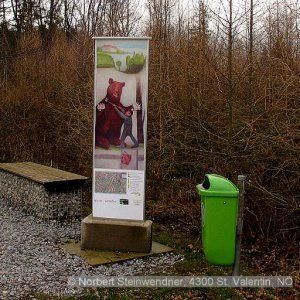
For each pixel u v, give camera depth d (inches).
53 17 629.9
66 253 161.9
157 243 178.7
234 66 205.0
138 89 160.4
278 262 163.3
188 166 238.2
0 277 137.3
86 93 320.5
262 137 176.6
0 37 519.5
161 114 259.8
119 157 163.6
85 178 219.8
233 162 191.2
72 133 335.6
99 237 164.7
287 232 180.4
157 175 262.5
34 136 389.1
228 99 195.5
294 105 181.6
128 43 159.6
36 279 136.7
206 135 221.3
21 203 237.6
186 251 172.4
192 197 225.8
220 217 124.0
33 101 393.4
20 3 624.1
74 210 217.9
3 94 417.1
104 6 535.2
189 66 244.5
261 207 184.5
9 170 247.1
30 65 433.1
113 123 163.0
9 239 180.4
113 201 165.0
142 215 163.6
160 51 279.1
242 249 178.9
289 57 198.7
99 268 148.0
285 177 173.8
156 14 309.9
